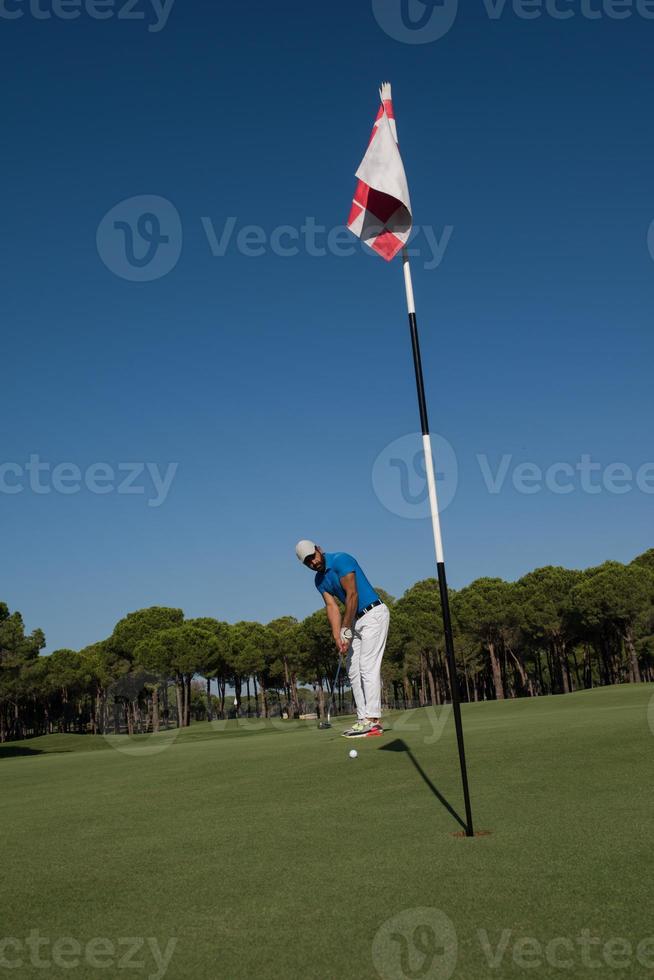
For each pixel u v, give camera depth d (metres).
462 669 61.81
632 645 47.50
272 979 2.09
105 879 3.24
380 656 7.86
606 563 50.31
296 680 62.38
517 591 53.19
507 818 3.97
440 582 4.05
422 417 4.31
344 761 6.24
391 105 4.76
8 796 6.27
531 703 17.25
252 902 2.79
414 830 3.83
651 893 2.63
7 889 3.17
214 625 65.38
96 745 37.12
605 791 4.53
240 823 4.30
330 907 2.67
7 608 41.53
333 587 7.86
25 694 53.97
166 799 5.33
